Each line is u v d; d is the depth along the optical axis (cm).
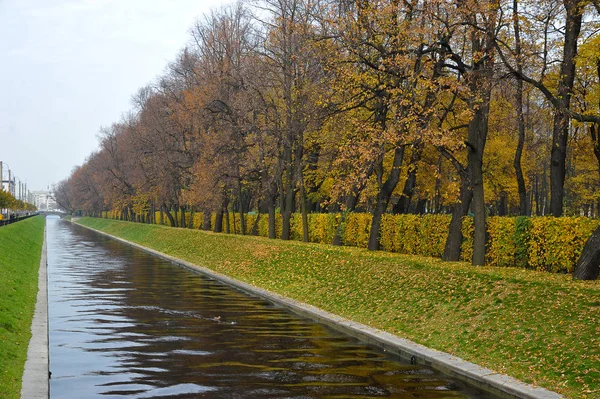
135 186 8638
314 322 1905
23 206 15700
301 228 4397
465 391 1140
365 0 2348
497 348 1360
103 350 1447
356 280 2330
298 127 3556
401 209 3403
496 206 6084
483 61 2191
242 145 4372
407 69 2222
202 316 1986
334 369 1294
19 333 1477
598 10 1925
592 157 3062
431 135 2100
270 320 1930
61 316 1939
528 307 1519
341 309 2041
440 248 2692
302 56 3419
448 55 2216
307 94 3381
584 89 2480
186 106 5994
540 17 2264
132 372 1241
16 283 2300
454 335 1512
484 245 2261
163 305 2222
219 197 5416
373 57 2497
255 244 3869
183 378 1198
